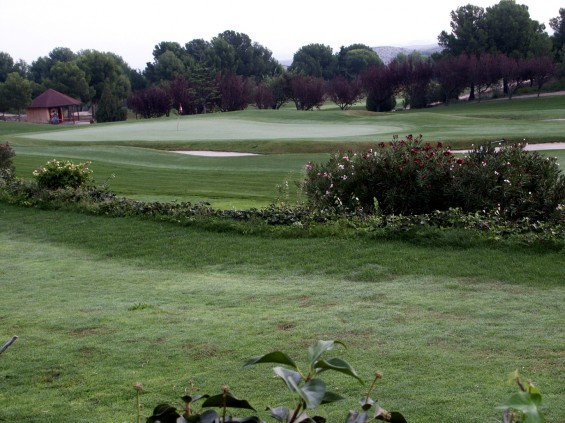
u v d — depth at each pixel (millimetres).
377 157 13922
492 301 7754
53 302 8641
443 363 5590
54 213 15984
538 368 5359
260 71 152875
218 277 9984
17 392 5348
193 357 6043
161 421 1953
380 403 4738
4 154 23234
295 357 5859
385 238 11477
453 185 12977
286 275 9867
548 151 29344
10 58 157000
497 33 103000
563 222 11930
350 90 99125
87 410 4871
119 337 6781
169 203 15602
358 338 6422
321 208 13758
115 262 11398
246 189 22344
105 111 96250
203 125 56719
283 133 48375
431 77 96938
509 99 89625
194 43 160375
